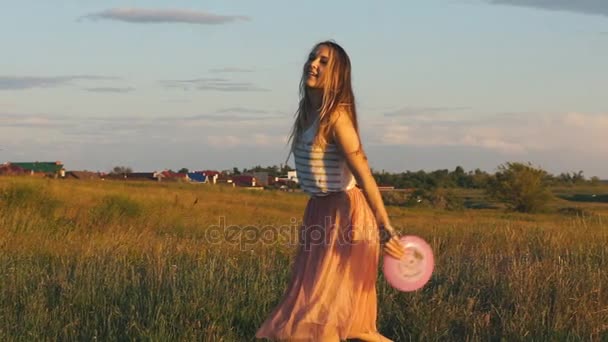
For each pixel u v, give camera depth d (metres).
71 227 17.81
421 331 7.07
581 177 151.25
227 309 7.51
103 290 8.15
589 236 12.66
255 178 83.88
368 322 5.42
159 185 53.16
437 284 8.70
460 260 9.93
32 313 7.36
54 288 8.45
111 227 18.52
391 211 49.19
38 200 21.53
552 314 7.35
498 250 11.64
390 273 5.40
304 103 5.36
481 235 13.70
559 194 118.88
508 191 64.56
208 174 96.06
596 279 8.27
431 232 15.08
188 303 7.57
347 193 5.38
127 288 8.32
